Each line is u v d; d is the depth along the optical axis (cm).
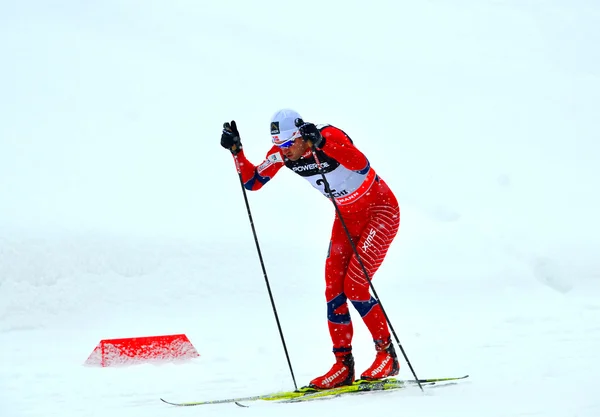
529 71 10962
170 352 1988
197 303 2945
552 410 1193
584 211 5159
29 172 5147
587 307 2906
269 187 4894
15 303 2662
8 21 10706
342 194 1529
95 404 1420
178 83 9362
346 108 8794
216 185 5044
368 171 1525
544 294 3272
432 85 10100
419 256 3825
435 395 1359
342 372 1491
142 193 4709
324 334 2448
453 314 2773
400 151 6862
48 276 2862
